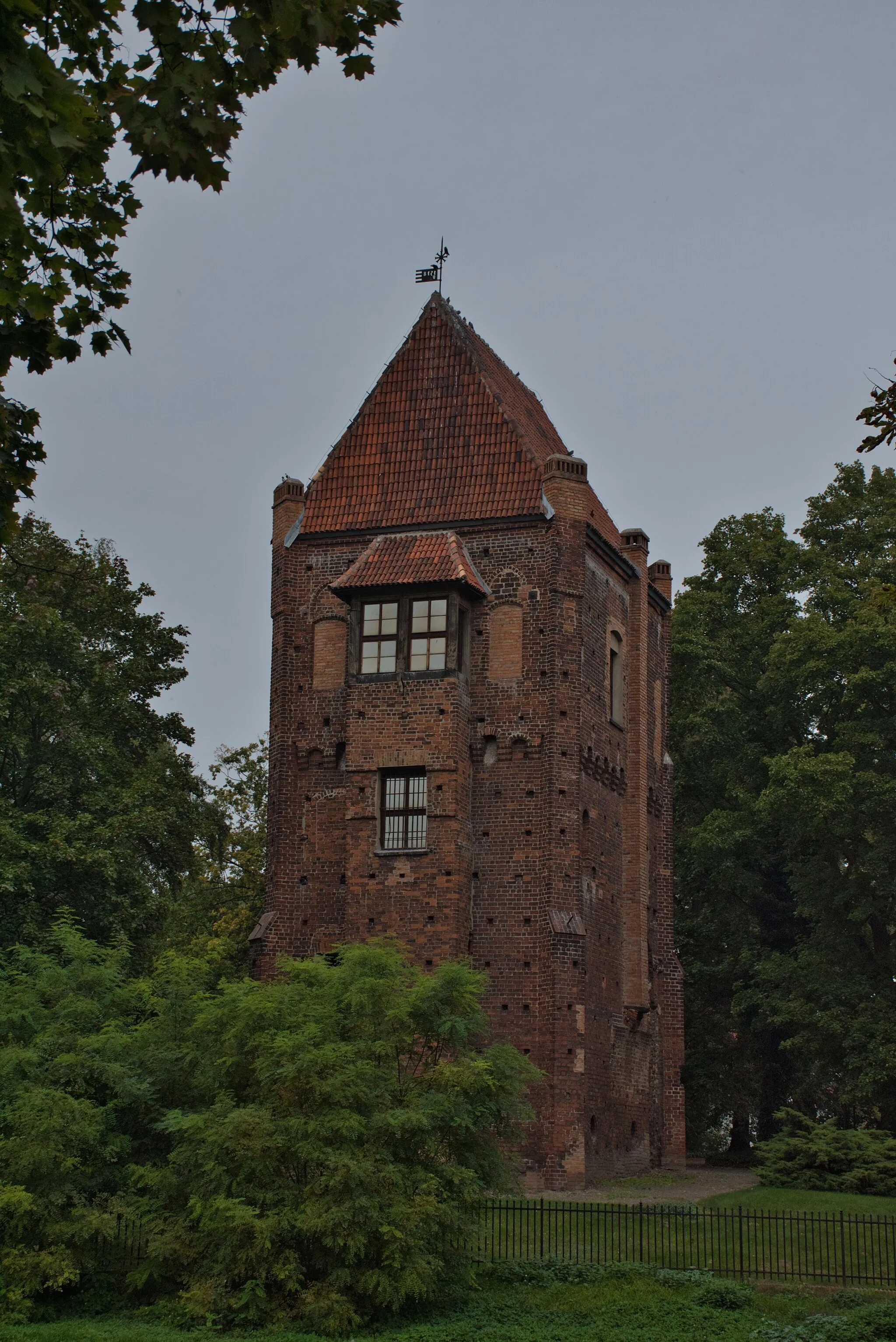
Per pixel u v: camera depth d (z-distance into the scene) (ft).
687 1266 117.91
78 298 56.49
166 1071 119.24
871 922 202.28
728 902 221.87
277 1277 105.19
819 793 186.60
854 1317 102.63
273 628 171.22
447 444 170.50
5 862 168.04
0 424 58.13
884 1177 148.97
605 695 172.24
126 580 204.74
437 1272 108.68
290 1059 110.22
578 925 156.66
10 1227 109.91
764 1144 158.30
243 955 240.32
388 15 53.88
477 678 162.71
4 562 157.79
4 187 43.45
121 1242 114.32
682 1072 214.07
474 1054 118.52
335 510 170.91
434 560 162.30
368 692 161.27
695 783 221.05
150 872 199.41
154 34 49.80
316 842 164.14
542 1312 107.24
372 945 121.80
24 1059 115.75
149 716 202.69
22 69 42.01
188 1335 101.30
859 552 215.72
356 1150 107.65
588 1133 157.48
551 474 165.07
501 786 160.45
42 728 187.62
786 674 202.39
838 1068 195.42
